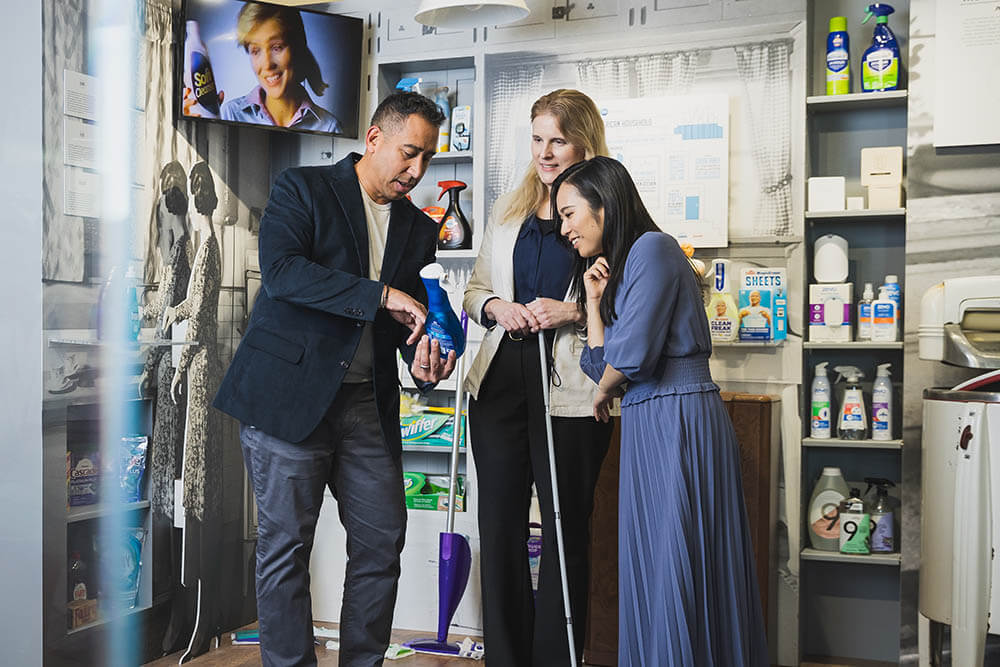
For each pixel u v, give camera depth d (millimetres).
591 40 3598
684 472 2219
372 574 2621
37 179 2715
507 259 2889
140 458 3139
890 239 3451
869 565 3463
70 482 2902
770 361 3406
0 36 2736
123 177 3049
